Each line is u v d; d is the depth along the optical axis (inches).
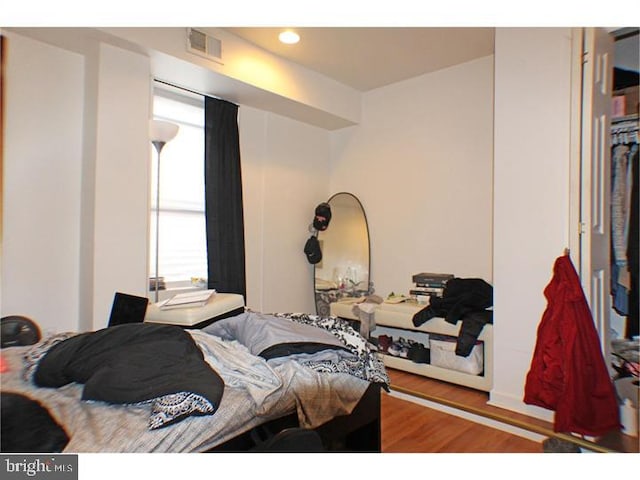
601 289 84.8
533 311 90.0
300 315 78.0
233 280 126.3
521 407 91.1
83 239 93.4
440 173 134.6
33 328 75.2
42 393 48.5
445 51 121.0
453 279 116.5
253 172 138.6
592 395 76.1
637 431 79.0
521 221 92.4
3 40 83.1
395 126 146.6
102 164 89.9
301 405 54.1
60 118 92.4
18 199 86.5
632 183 93.1
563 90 86.4
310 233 157.3
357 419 62.4
